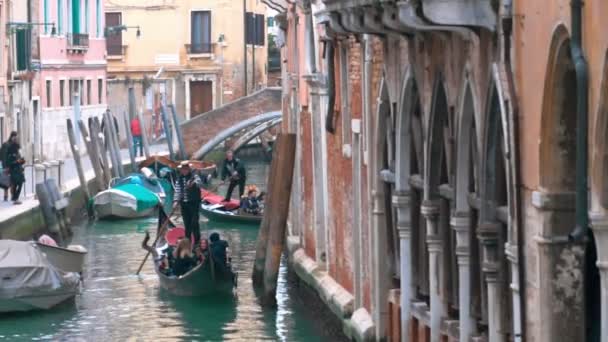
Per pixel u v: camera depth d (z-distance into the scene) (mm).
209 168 46469
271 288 23188
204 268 23750
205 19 66938
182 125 56094
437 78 14586
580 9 10680
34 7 47938
